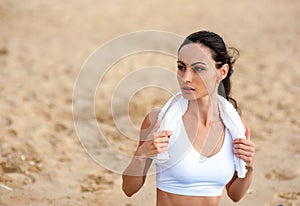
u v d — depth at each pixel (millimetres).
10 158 11727
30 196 10070
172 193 6328
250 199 10023
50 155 12133
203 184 6297
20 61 20750
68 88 17359
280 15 33812
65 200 10016
